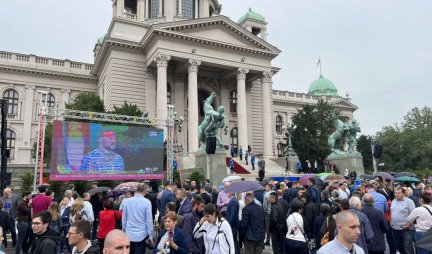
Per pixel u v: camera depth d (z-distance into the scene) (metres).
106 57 45.91
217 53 44.06
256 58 46.66
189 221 8.07
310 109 52.41
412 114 81.06
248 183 10.42
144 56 44.94
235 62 45.06
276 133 67.69
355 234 4.32
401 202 10.08
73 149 21.55
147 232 9.02
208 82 49.16
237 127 47.97
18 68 48.22
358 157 33.00
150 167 23.80
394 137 73.81
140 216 8.98
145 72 44.50
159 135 24.52
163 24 40.72
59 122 21.48
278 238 10.09
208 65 44.69
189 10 56.91
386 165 72.62
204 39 42.69
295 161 41.03
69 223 12.48
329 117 51.16
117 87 42.69
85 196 12.99
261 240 9.24
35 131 48.62
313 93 82.81
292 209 8.95
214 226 7.12
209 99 29.22
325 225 8.46
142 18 52.03
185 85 47.41
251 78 49.22
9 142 47.06
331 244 4.48
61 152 21.22
